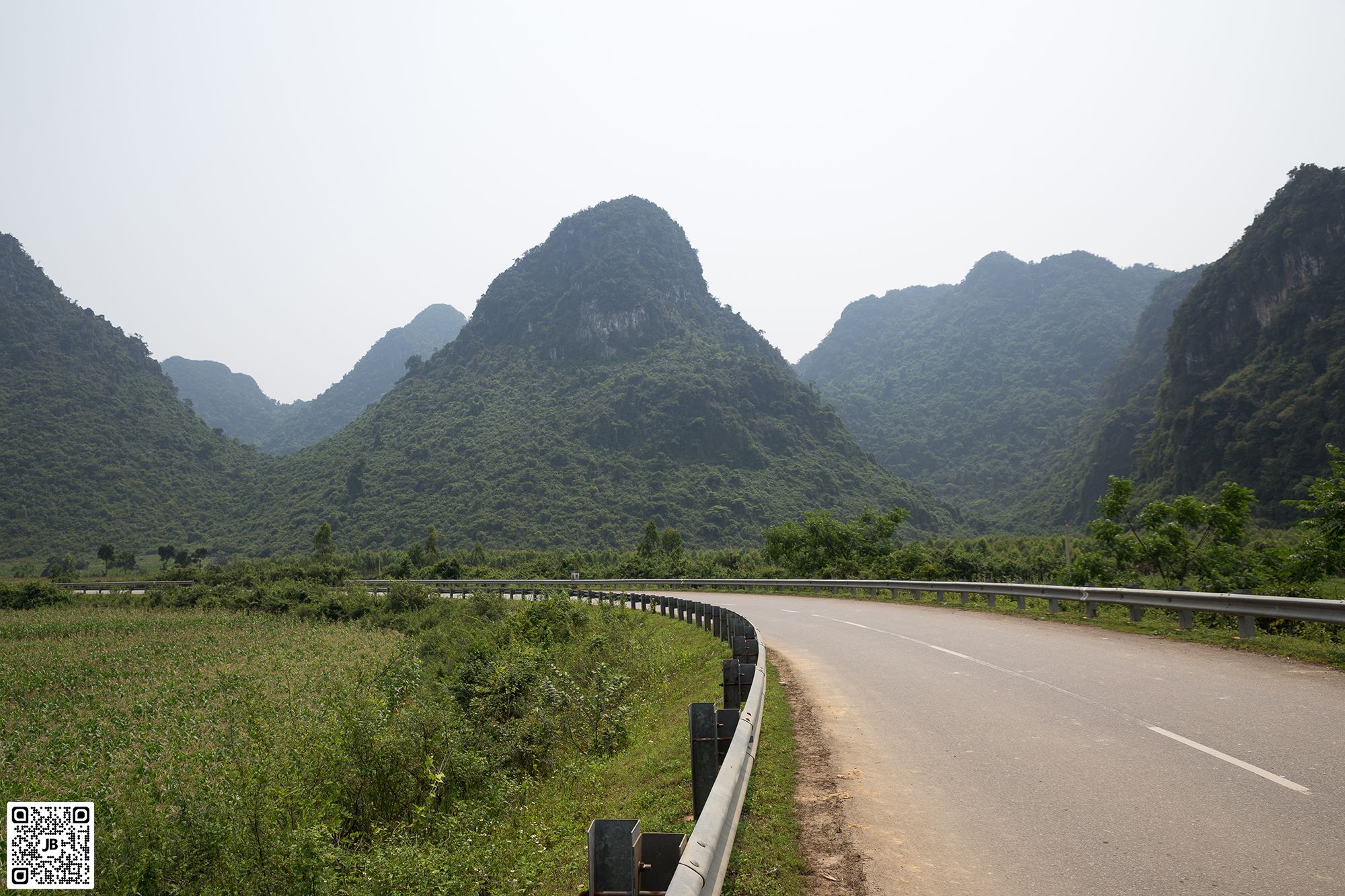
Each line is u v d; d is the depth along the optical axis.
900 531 148.38
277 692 22.12
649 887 4.00
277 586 55.97
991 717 8.45
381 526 146.38
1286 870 4.36
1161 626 14.57
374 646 33.97
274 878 7.91
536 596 37.31
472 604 39.59
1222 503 21.06
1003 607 21.48
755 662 10.70
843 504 156.38
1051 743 7.25
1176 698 8.71
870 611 24.03
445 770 10.86
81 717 20.53
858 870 4.70
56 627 41.81
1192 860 4.54
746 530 136.88
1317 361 104.12
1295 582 15.73
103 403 197.62
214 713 19.52
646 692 14.66
